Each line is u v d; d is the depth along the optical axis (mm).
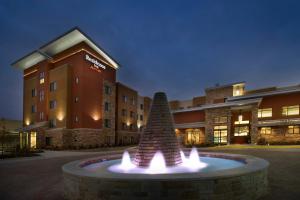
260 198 7316
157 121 10086
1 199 8289
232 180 6402
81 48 35781
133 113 51875
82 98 35062
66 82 35594
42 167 16344
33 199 8117
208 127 37688
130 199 6004
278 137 32688
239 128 37656
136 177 6145
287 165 14320
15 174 13508
